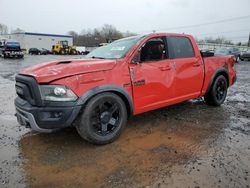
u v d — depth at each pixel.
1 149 3.37
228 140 3.62
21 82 3.30
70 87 3.04
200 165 2.89
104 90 3.29
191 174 2.70
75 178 2.67
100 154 3.20
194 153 3.20
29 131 4.05
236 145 3.45
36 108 3.05
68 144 3.52
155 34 4.12
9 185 2.55
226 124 4.34
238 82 9.99
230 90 7.97
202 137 3.74
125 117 3.65
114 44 4.38
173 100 4.36
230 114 4.97
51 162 3.01
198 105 5.68
